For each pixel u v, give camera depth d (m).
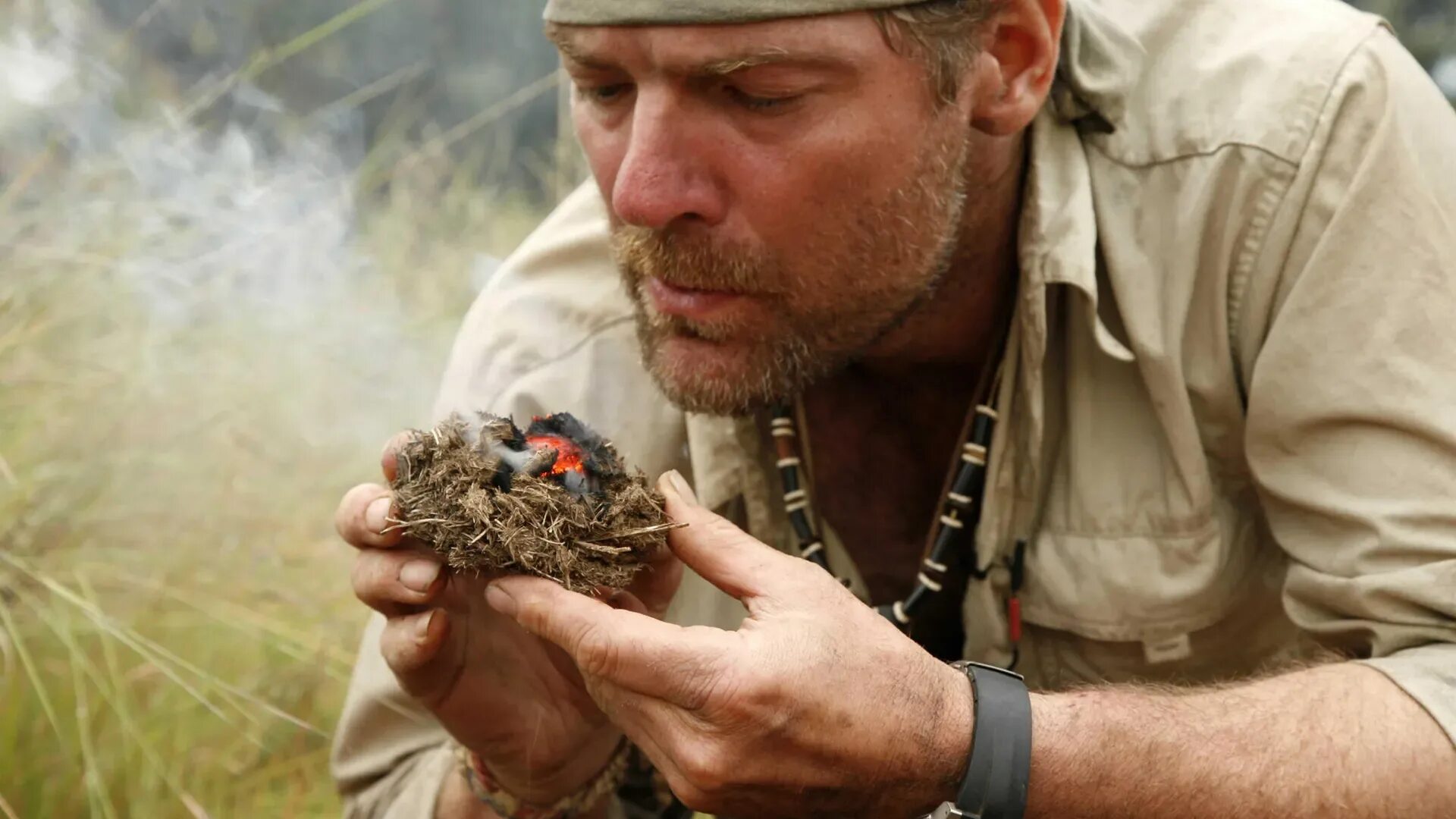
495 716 1.67
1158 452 1.83
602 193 1.63
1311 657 1.88
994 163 1.76
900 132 1.56
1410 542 1.59
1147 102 1.81
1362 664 1.56
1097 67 1.79
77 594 2.33
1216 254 1.73
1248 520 1.89
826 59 1.48
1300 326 1.67
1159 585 1.84
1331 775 1.47
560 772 1.76
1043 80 1.70
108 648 2.17
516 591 1.38
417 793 1.83
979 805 1.42
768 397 1.65
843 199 1.55
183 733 2.27
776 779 1.39
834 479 2.03
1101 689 1.54
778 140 1.51
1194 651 1.96
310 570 2.61
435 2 4.67
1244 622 1.95
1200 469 1.79
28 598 2.24
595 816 1.89
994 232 1.83
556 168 4.03
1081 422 1.85
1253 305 1.72
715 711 1.33
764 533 1.96
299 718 2.41
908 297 1.67
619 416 1.93
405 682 1.61
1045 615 1.90
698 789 1.39
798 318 1.61
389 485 1.51
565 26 1.53
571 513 1.41
